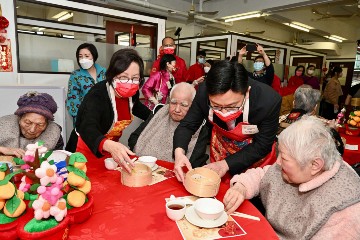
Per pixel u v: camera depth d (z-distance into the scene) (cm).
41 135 140
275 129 130
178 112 155
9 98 206
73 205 76
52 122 149
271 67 314
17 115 130
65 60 303
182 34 817
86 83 256
